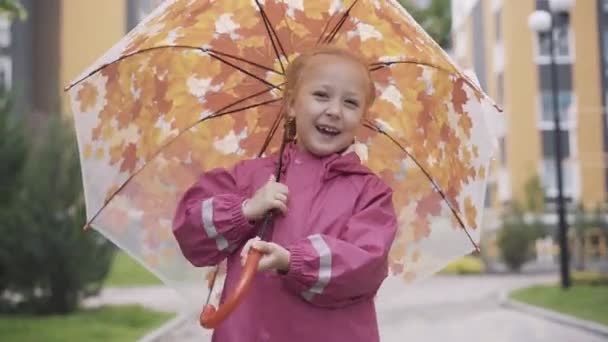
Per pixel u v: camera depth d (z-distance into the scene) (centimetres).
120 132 354
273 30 363
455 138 351
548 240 3238
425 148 365
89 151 347
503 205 3394
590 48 3194
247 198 313
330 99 307
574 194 3209
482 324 1491
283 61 370
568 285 1994
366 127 376
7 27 3366
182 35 346
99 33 3556
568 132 3222
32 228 1495
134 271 2662
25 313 1535
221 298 307
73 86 337
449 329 1417
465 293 2180
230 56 366
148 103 360
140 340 1218
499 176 3462
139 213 361
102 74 344
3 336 1216
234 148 379
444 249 364
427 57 343
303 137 311
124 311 1585
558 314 1576
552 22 2002
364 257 278
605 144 3189
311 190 303
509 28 3284
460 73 320
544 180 3234
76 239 1515
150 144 362
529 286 2156
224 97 373
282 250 270
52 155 1530
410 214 369
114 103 350
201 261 308
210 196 319
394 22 341
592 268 2883
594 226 2912
